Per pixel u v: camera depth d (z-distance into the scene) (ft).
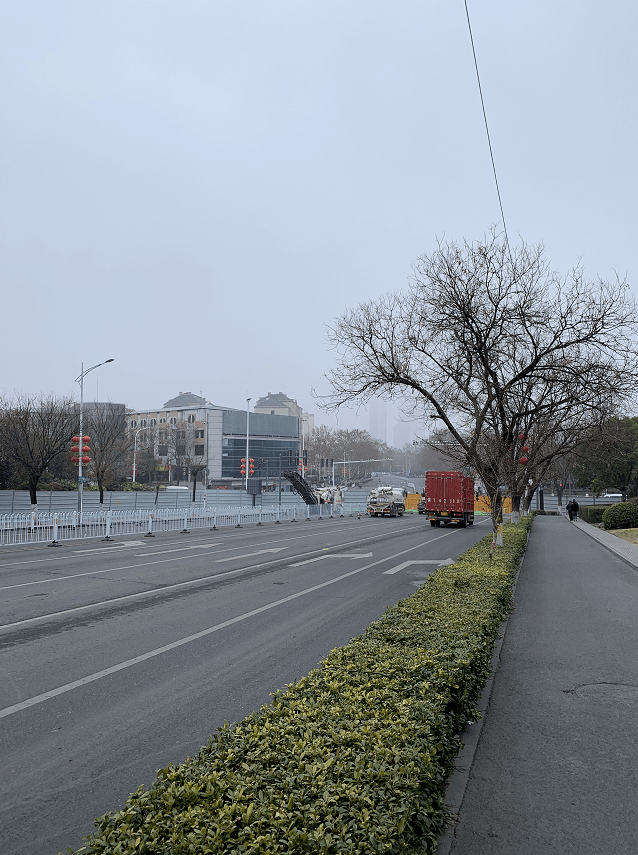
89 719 19.19
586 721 19.58
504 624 34.24
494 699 21.72
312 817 8.84
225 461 340.59
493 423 62.23
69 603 38.65
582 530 124.57
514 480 59.88
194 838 8.30
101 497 139.95
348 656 18.03
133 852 8.13
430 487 130.93
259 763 10.59
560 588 47.60
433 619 23.43
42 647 27.99
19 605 37.96
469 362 58.49
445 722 14.66
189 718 19.21
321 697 14.24
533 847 12.57
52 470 157.58
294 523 138.82
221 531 107.96
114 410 191.72
